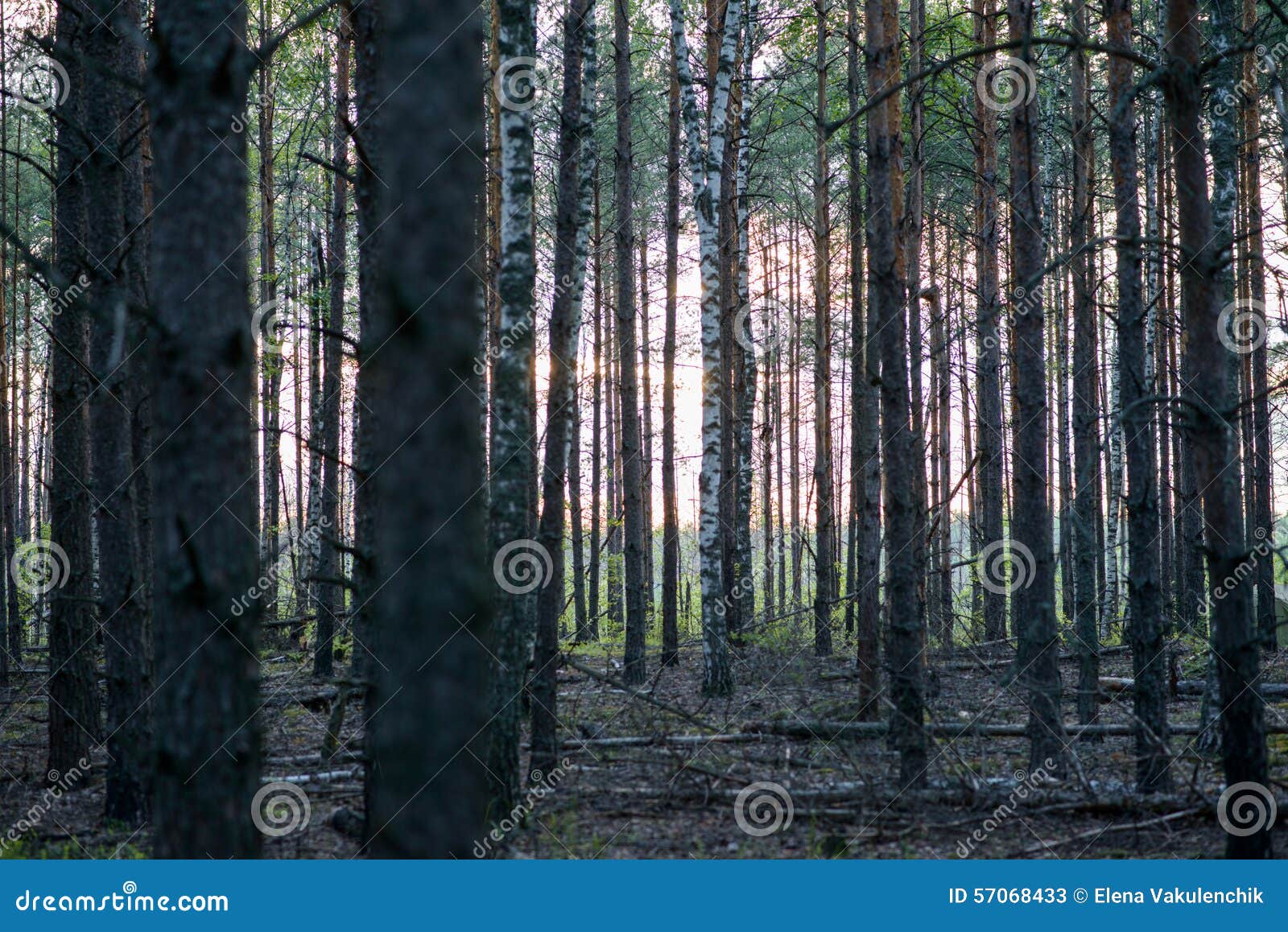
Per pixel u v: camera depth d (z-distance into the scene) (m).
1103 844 7.54
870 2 9.48
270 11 18.78
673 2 16.12
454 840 3.94
